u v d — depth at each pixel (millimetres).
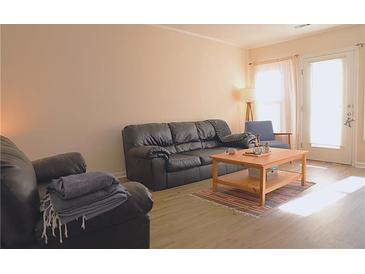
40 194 1898
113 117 4035
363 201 2885
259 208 2756
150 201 1623
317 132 5129
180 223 2453
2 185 1196
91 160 3850
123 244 1562
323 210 2658
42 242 1336
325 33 4879
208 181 3836
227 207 2818
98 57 3826
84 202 1398
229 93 5789
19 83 3209
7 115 3154
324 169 4395
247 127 5176
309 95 5188
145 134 3971
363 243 2014
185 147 4410
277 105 5656
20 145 3254
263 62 5816
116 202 1484
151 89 4449
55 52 3449
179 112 4879
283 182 3145
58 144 3537
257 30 4762
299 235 2164
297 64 5297
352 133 4680
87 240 1449
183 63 4879
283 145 4652
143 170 3520
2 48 3086
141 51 4285
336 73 4805
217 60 5484
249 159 3070
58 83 3494
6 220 1233
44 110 3404
